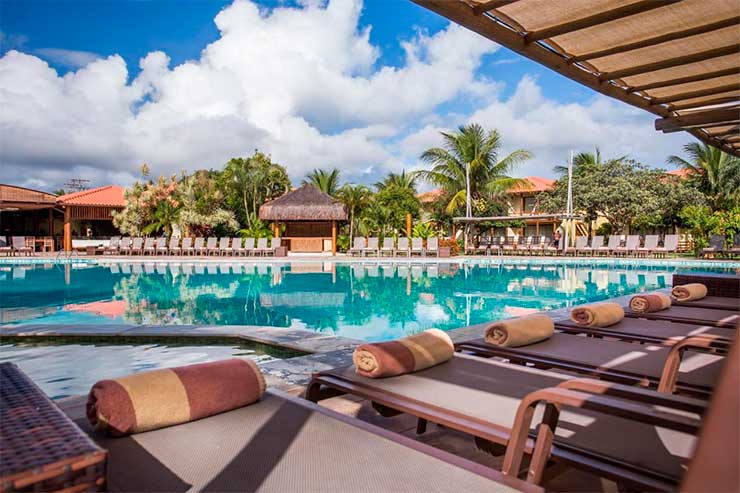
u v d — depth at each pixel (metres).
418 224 25.23
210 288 12.70
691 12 3.24
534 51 3.64
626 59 4.03
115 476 1.77
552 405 1.99
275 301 10.56
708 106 5.22
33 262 20.34
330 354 4.73
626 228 30.02
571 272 16.39
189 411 2.25
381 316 8.81
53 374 4.89
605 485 2.22
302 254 25.23
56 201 28.52
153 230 28.09
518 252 24.50
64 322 8.15
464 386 2.78
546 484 2.19
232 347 5.90
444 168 28.14
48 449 1.31
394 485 1.70
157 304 10.14
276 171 32.69
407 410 2.50
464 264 19.50
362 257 21.91
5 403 1.65
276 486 1.70
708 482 0.44
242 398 2.44
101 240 30.56
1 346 5.95
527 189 32.38
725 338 2.88
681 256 22.81
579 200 26.53
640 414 1.73
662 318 5.35
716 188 26.92
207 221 27.08
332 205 25.41
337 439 2.08
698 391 2.94
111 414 2.09
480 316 8.79
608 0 3.05
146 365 5.19
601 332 4.65
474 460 2.69
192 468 1.83
